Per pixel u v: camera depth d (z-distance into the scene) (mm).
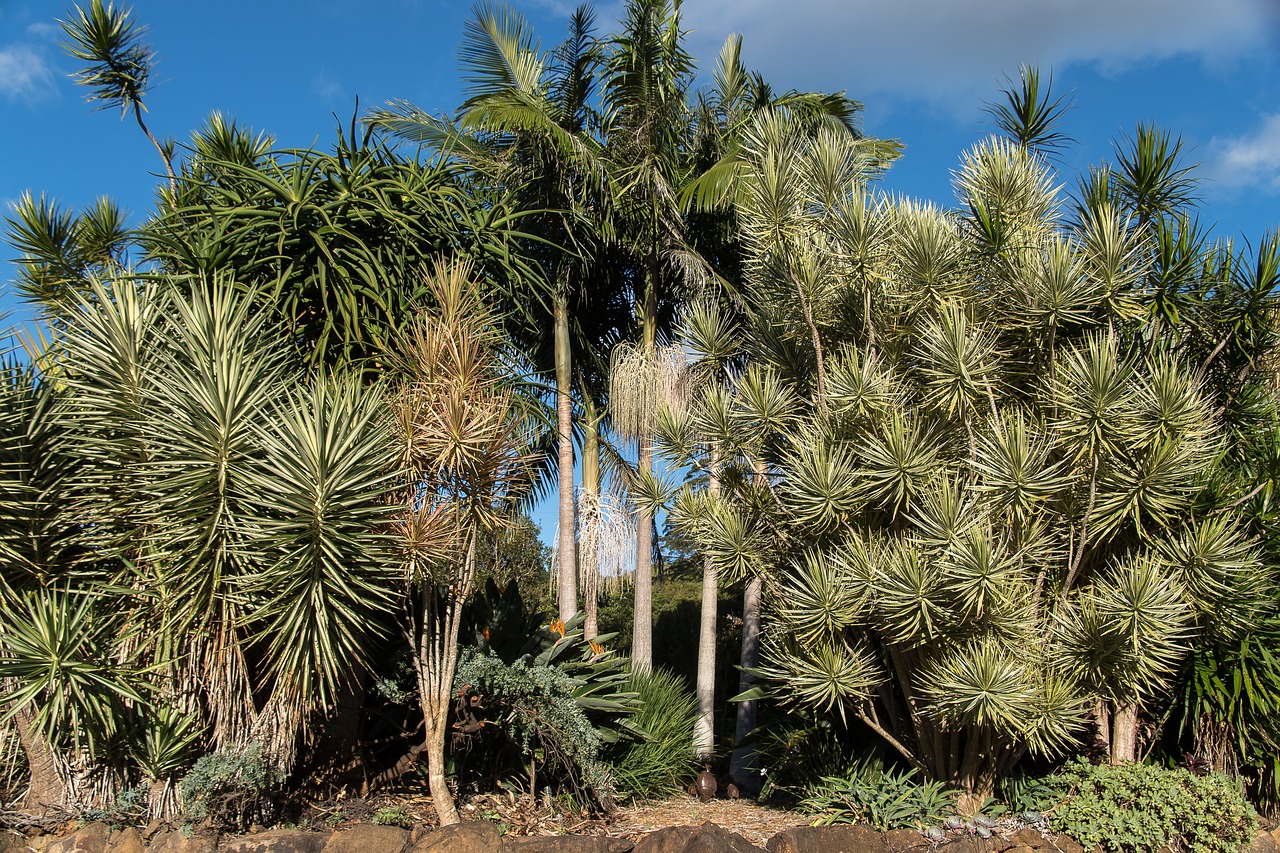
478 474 6723
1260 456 7879
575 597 11500
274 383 6551
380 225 8016
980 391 7516
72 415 6344
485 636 8023
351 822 6371
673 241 11758
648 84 11445
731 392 9008
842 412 7652
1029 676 6797
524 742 7410
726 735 13109
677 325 11898
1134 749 7633
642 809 8500
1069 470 7273
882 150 11734
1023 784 7383
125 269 7723
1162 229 7867
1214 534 6734
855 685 7234
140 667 6223
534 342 12031
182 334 6293
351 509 5949
